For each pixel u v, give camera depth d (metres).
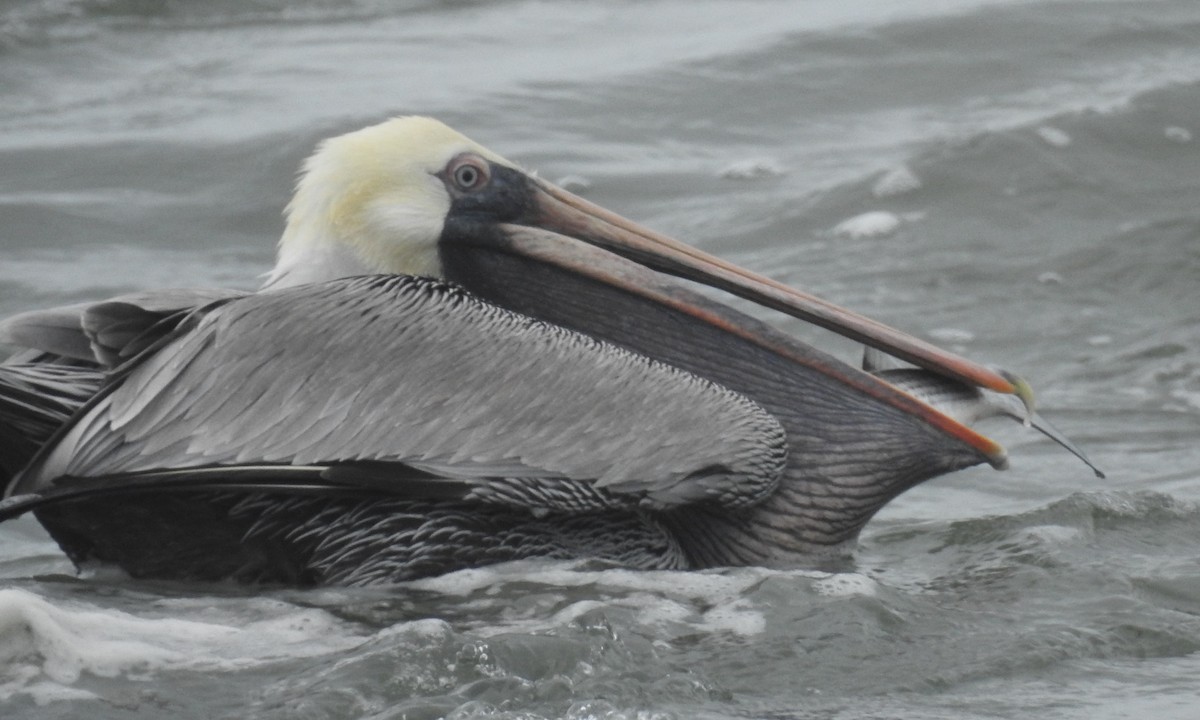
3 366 11.27
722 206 21.16
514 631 9.93
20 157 22.36
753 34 27.06
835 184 21.48
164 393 10.75
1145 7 27.36
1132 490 13.09
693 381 11.52
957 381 12.50
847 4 28.48
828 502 11.77
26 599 9.42
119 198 21.11
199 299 11.55
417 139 12.34
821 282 19.06
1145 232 20.08
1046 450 15.08
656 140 23.34
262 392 10.79
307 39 28.23
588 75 25.45
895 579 11.45
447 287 11.41
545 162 22.28
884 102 24.56
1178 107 22.98
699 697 9.12
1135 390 16.45
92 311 10.98
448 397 10.95
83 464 10.65
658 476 11.16
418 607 10.49
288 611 10.40
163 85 25.73
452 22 29.19
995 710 8.99
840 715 8.91
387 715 8.65
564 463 11.02
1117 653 9.88
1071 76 25.02
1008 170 21.61
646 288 12.05
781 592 10.68
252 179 21.64
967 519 12.75
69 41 27.69
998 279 19.17
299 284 11.90
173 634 9.80
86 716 8.66
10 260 19.20
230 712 8.76
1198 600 10.82
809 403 11.89
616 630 9.88
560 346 11.30
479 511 11.05
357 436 10.77
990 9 27.25
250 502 10.88
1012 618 10.40
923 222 20.58
